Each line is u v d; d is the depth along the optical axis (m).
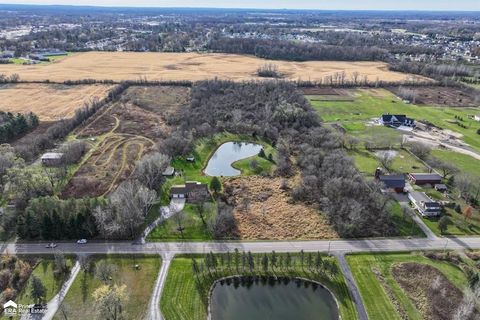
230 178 118.25
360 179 109.31
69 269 77.50
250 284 77.44
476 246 86.69
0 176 106.31
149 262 80.19
